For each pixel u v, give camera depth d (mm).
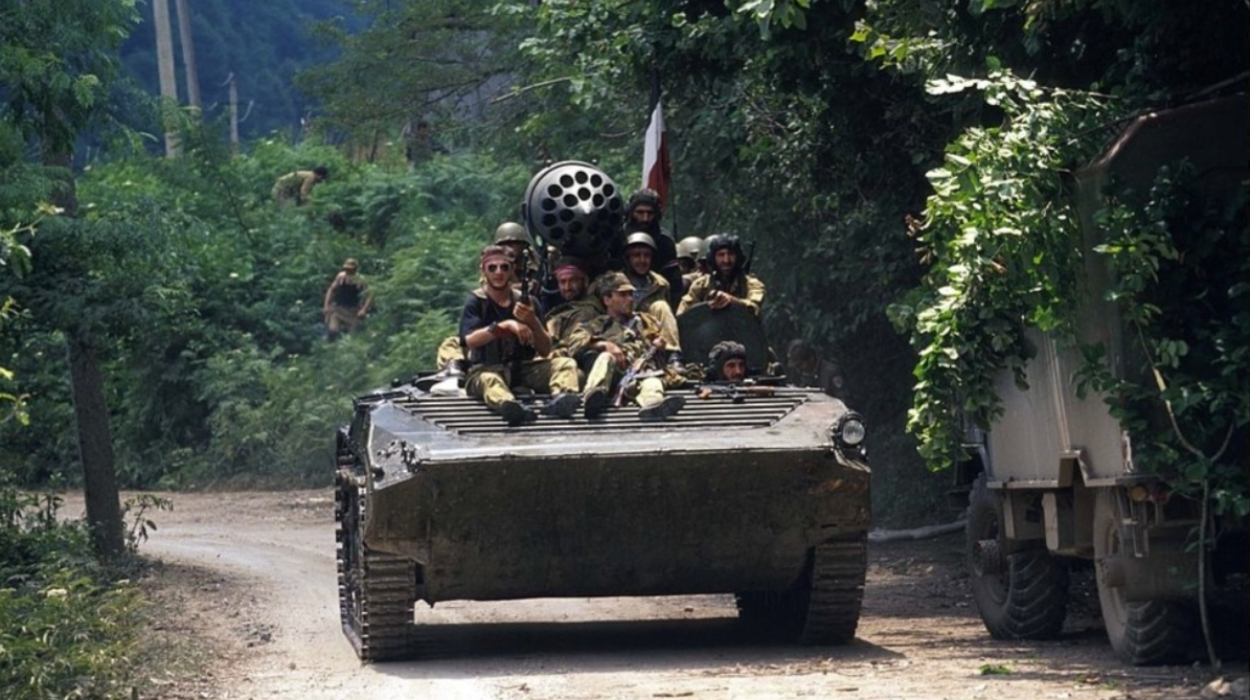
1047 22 13438
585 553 13555
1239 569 12500
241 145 58156
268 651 15125
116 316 20453
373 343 41219
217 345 40250
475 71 35312
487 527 13273
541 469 12930
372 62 35875
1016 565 14344
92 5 20031
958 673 12250
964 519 23203
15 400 14617
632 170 27469
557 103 27859
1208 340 11508
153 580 20891
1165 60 12633
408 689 12523
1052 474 12977
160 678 13289
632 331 14438
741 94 20672
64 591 13977
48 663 12359
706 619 16703
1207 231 11477
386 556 13523
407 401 13789
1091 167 11883
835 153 18969
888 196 18719
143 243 20562
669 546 13594
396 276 41969
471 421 13523
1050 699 10711
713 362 14750
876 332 24766
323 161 51500
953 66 14688
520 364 14211
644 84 20141
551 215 14789
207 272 40375
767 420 13648
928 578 19859
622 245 15250
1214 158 11688
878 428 25016
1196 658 12188
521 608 17844
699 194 24625
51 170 19875
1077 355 12234
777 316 25047
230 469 38281
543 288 15008
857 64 17125
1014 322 12633
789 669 12805
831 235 22141
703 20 18219
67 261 20547
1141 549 11633
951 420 12883
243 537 26922
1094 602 16703
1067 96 12227
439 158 48750
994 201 11820
